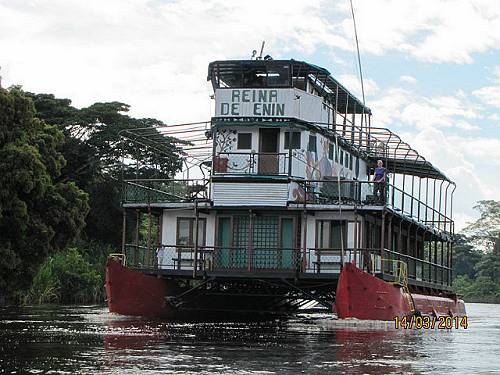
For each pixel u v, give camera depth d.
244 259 36.78
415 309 36.44
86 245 67.69
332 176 40.78
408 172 49.66
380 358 20.61
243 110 37.44
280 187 36.31
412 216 41.41
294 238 36.47
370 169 48.75
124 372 17.06
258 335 26.86
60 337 24.56
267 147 37.69
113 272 35.25
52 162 44.06
